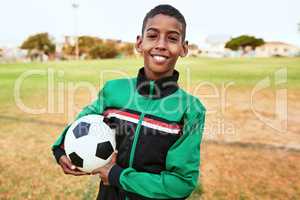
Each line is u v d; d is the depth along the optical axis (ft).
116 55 107.34
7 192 9.86
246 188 10.46
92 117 5.49
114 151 5.32
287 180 11.12
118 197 5.10
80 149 5.20
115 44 109.81
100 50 106.63
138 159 4.88
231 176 11.38
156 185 4.55
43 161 12.37
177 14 5.00
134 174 4.65
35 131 16.40
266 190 10.36
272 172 11.73
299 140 15.24
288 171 11.85
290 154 13.46
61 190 10.02
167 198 4.60
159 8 5.02
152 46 4.91
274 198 9.85
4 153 13.20
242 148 14.19
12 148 13.82
